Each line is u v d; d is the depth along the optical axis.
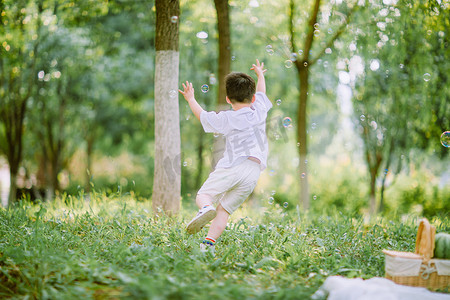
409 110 8.40
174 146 5.21
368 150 9.70
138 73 11.38
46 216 5.47
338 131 10.96
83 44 9.72
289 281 3.05
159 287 2.53
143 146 15.28
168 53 5.18
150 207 6.23
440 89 7.74
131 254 3.38
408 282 2.93
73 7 7.98
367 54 7.99
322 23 8.45
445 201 10.95
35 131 11.21
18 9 8.06
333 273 3.36
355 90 8.84
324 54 8.65
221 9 6.81
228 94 3.73
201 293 2.58
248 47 9.30
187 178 12.62
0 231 4.23
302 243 4.14
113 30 9.84
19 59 8.65
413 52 7.62
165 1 5.09
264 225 4.71
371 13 7.79
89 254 3.47
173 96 5.05
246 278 3.13
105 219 5.03
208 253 3.50
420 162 9.44
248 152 3.62
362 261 3.91
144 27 9.68
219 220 3.67
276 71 9.83
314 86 9.73
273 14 8.80
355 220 6.18
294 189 12.70
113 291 2.71
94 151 15.60
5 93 9.13
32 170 12.89
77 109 11.98
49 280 2.83
